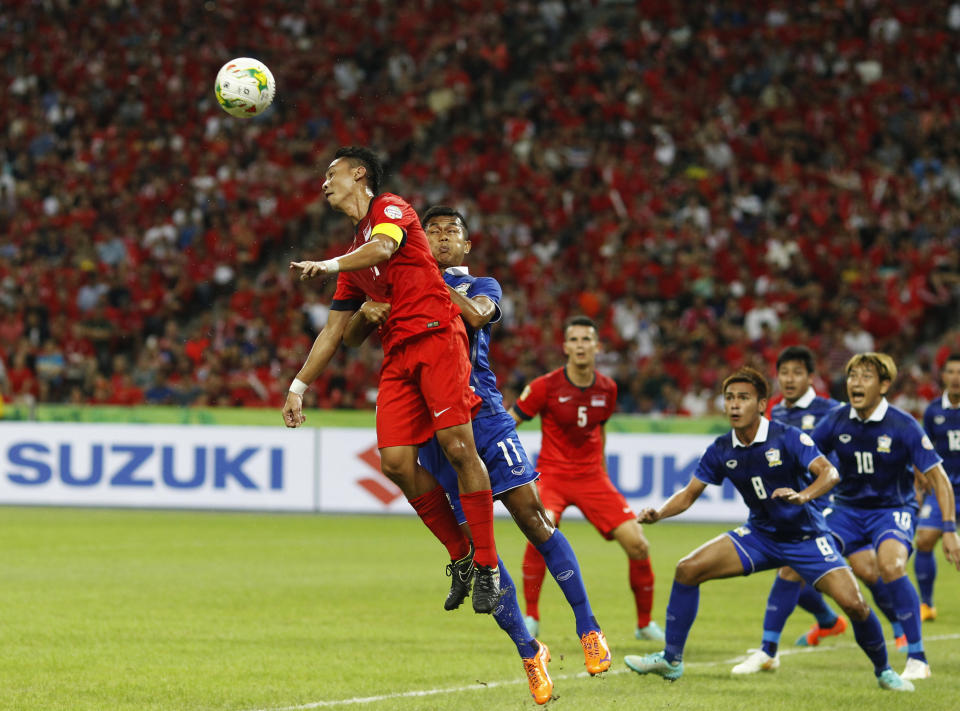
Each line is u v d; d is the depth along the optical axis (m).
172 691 13.81
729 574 14.64
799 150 55.19
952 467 21.80
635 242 50.75
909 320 46.75
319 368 12.94
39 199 56.25
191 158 56.94
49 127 59.81
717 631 19.20
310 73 61.06
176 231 52.78
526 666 12.55
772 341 44.75
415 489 12.59
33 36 63.56
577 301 48.28
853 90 57.72
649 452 35.59
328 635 18.02
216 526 34.22
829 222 51.06
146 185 55.94
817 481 13.98
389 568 26.11
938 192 52.50
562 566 13.10
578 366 19.06
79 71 62.06
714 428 35.12
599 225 52.16
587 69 60.28
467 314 13.12
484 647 17.20
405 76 61.53
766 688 14.52
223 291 50.69
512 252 51.34
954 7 61.69
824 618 17.80
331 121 59.19
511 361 45.31
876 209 51.94
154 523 34.75
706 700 13.67
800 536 14.51
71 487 38.50
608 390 19.06
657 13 62.94
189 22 63.47
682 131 56.50
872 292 47.00
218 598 21.64
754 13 62.34
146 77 61.22
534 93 60.00
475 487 12.07
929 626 20.44
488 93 60.84
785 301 46.84
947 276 47.75
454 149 57.66
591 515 18.97
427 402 12.17
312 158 56.81
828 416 17.06
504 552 29.42
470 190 55.28
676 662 14.64
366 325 12.79
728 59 59.72
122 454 38.22
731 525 35.69
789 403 18.70
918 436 16.20
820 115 56.47
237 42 62.56
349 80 61.06
